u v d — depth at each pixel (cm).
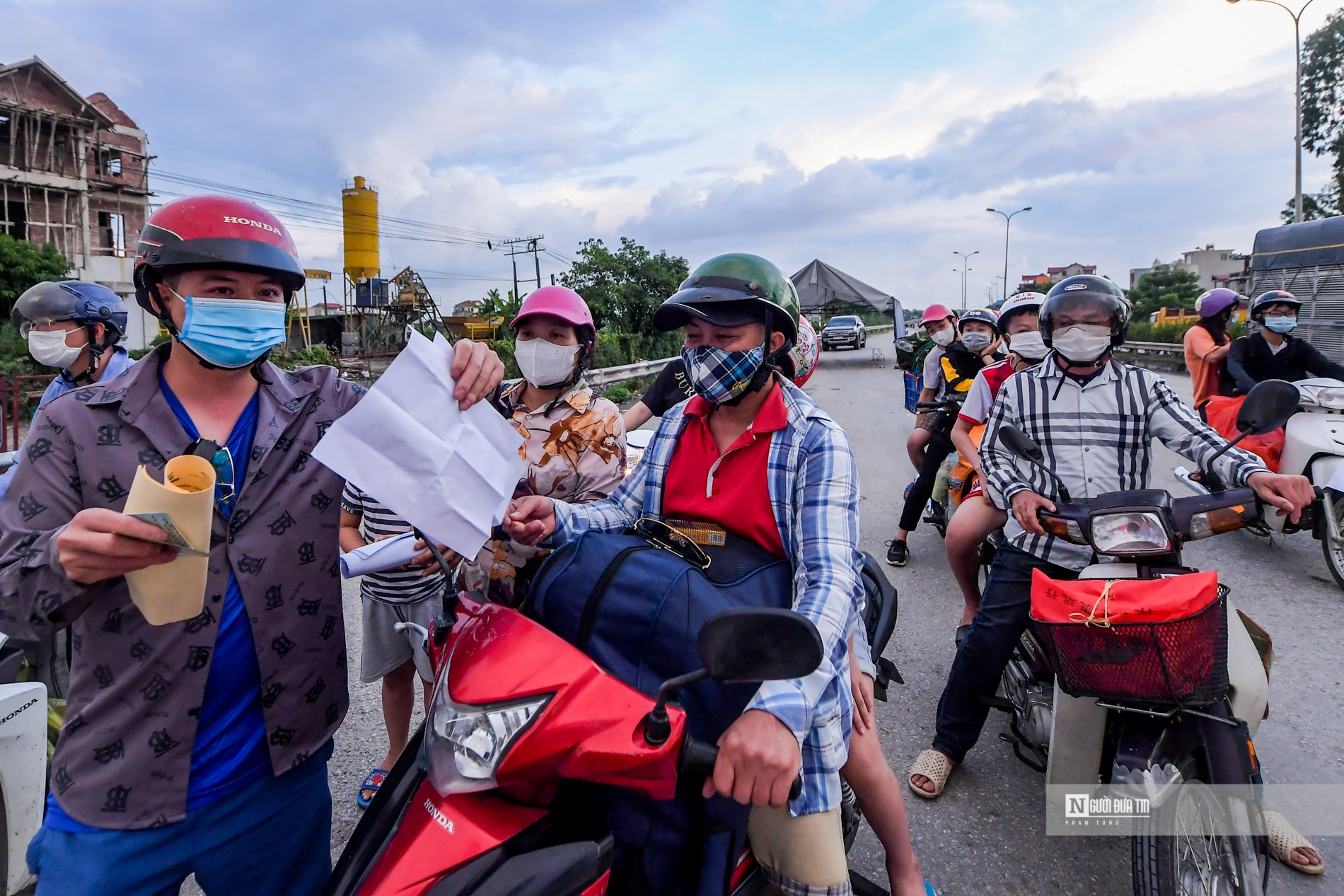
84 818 139
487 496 146
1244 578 488
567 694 124
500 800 130
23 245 1555
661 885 138
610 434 254
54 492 134
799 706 129
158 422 144
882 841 206
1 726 206
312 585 158
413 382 137
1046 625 205
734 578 158
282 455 154
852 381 1859
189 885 240
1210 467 236
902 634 420
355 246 3659
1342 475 445
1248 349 584
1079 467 265
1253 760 198
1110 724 225
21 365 1273
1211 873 195
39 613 122
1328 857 241
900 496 712
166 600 117
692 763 124
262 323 144
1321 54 2583
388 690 278
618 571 146
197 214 140
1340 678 354
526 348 252
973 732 285
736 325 161
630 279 2336
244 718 152
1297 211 1822
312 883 169
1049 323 265
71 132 2202
